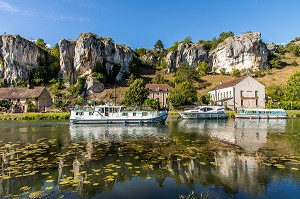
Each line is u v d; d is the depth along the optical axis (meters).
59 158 14.39
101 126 36.34
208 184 10.19
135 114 40.62
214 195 9.12
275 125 35.03
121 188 9.77
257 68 118.50
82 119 39.91
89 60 101.56
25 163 13.26
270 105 63.03
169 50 155.00
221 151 16.08
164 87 88.94
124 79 110.44
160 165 12.81
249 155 14.88
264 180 10.55
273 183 10.21
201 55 132.62
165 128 32.31
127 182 10.41
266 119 48.72
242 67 120.44
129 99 71.25
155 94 85.25
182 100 69.94
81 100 76.44
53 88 94.06
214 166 12.57
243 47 119.56
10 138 23.19
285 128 30.69
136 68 121.19
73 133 27.48
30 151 16.48
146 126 35.78
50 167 12.50
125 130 30.52
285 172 11.52
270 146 17.83
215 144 18.83
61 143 20.11
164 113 41.62
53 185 10.05
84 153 15.82
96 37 106.56
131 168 12.30
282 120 45.34
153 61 147.12
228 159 13.93
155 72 125.44
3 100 69.69
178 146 18.09
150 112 40.91
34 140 21.86
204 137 22.89
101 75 96.69
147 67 132.12
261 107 70.31
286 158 14.06
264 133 25.58
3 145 19.03
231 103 69.50
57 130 30.84
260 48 119.62
